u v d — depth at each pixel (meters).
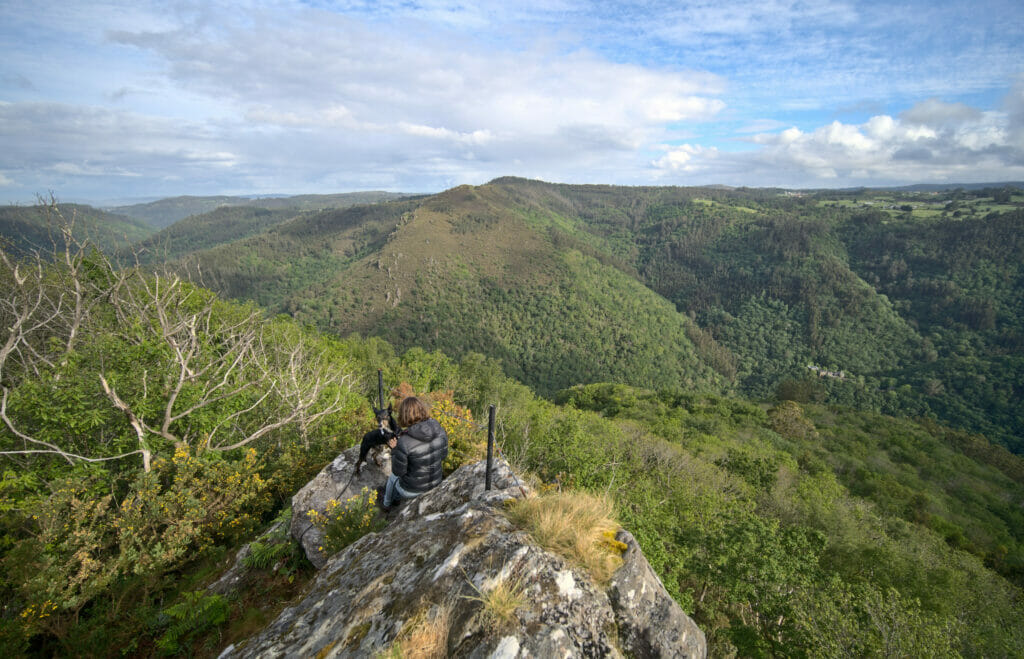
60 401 6.99
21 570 4.21
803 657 10.16
